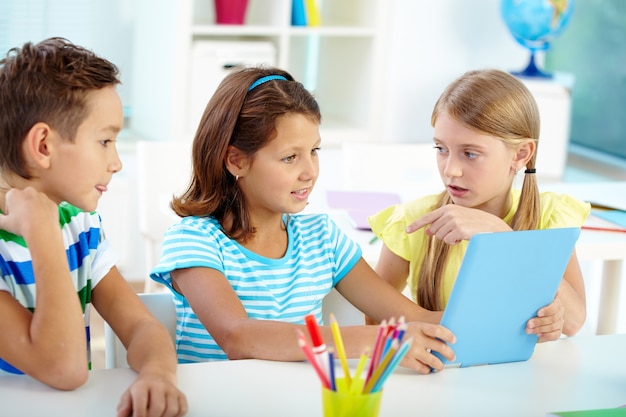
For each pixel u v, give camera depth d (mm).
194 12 4289
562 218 1990
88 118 1406
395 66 4344
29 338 1323
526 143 1851
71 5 4219
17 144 1407
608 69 4867
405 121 4426
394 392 1361
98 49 4332
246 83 1695
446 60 4434
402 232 1992
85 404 1284
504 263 1422
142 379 1307
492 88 1795
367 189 3098
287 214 1860
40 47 1416
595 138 4992
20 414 1243
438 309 1936
